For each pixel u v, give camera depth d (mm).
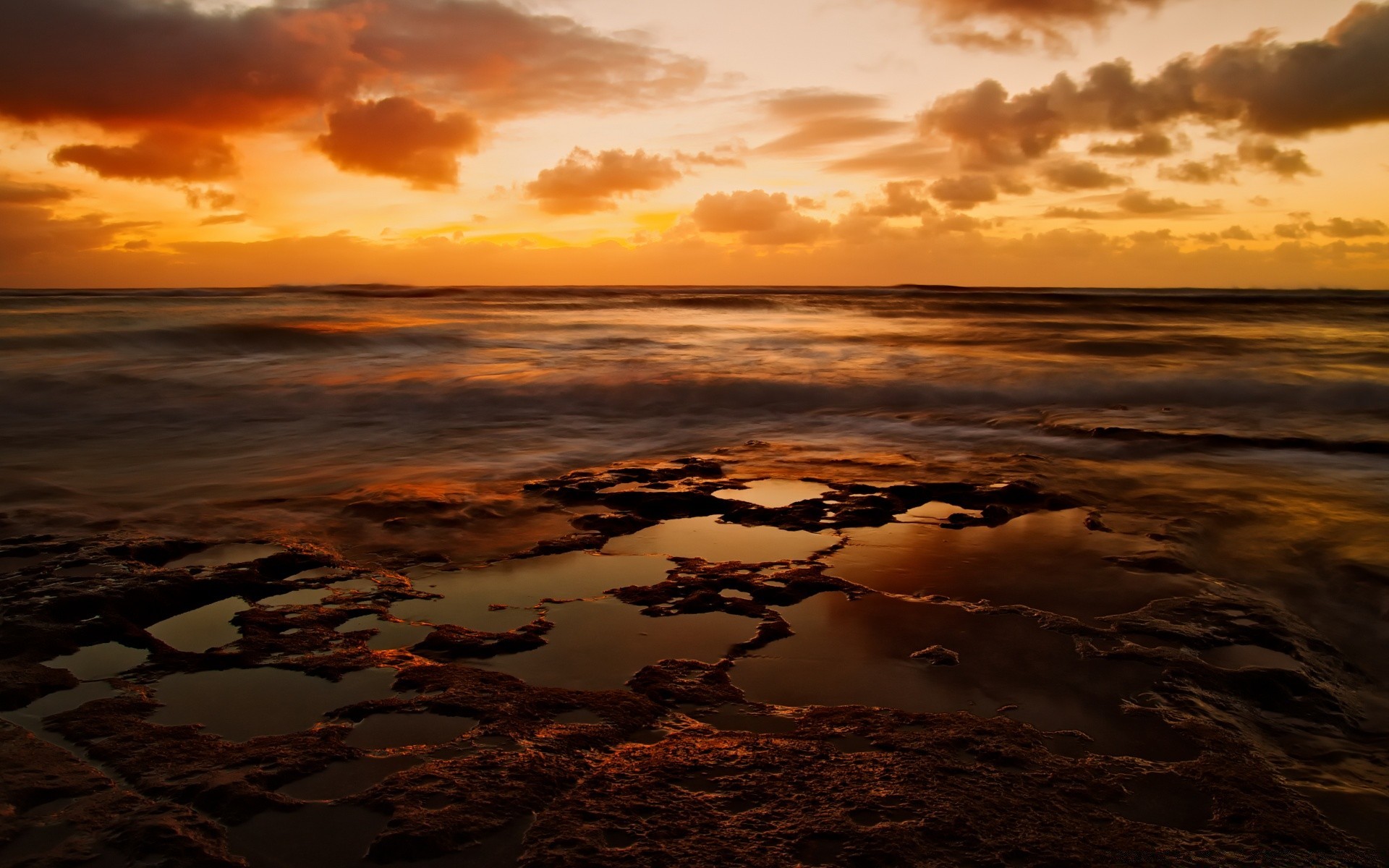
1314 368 13578
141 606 3963
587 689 3270
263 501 5926
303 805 2457
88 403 10070
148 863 2182
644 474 6973
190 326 16375
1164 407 11039
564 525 5547
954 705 3170
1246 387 11898
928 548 5129
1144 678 3396
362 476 6824
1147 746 2879
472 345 17328
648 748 2812
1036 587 4445
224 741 2816
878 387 11578
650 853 2250
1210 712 3143
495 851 2264
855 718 3047
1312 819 2465
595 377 11938
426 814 2402
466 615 4020
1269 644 3754
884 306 37969
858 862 2211
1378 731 3066
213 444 8227
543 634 3811
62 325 17062
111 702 3068
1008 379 12352
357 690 3215
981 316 30281
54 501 5902
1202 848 2307
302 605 4109
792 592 4359
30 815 2367
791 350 16766
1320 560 4875
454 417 9930
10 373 11203
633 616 4035
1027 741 2883
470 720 2988
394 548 5008
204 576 4320
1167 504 6152
